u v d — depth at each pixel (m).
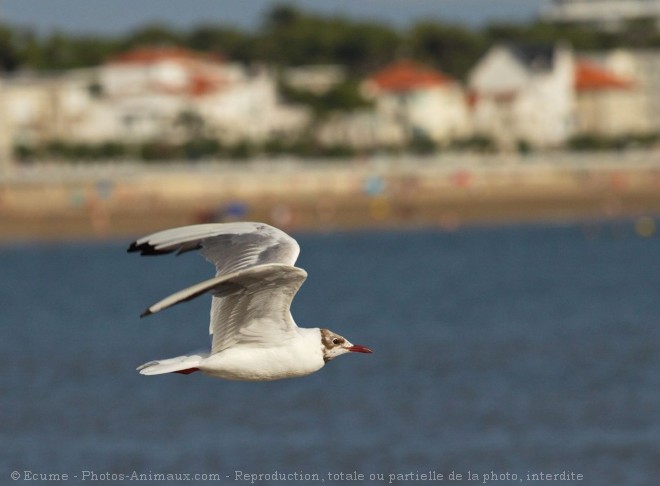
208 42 161.62
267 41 159.50
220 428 30.33
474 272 73.88
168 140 122.06
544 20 186.00
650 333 45.88
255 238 12.52
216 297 12.84
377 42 159.25
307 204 101.19
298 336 12.96
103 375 38.44
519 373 37.19
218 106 126.69
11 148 120.88
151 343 45.78
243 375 12.79
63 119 124.38
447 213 103.56
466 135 134.62
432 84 134.50
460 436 29.34
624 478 25.92
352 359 39.94
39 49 144.25
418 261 80.50
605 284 66.06
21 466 27.20
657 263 76.38
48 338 47.81
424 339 45.31
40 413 32.47
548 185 106.88
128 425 30.75
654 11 197.75
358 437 29.20
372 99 131.50
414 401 33.12
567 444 28.42
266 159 118.50
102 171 99.44
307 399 33.53
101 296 65.12
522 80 139.75
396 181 103.94
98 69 139.12
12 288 69.12
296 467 26.75
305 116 129.50
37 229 95.06
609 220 104.69
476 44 164.50
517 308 55.84
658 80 149.12
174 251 12.30
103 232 95.12
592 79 145.12
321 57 158.12
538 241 91.88
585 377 36.38
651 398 33.16
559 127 141.00
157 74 128.00
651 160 108.50
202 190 100.25
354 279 71.50
